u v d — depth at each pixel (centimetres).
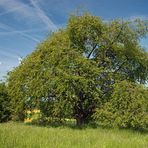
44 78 2973
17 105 3294
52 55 2970
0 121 3894
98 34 3216
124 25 3216
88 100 3153
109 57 3338
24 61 3284
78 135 1945
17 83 3186
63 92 2923
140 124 2688
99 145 1587
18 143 1495
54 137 1750
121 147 1563
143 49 3425
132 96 2788
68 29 3191
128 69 3372
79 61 2947
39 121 3203
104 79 3138
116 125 2734
